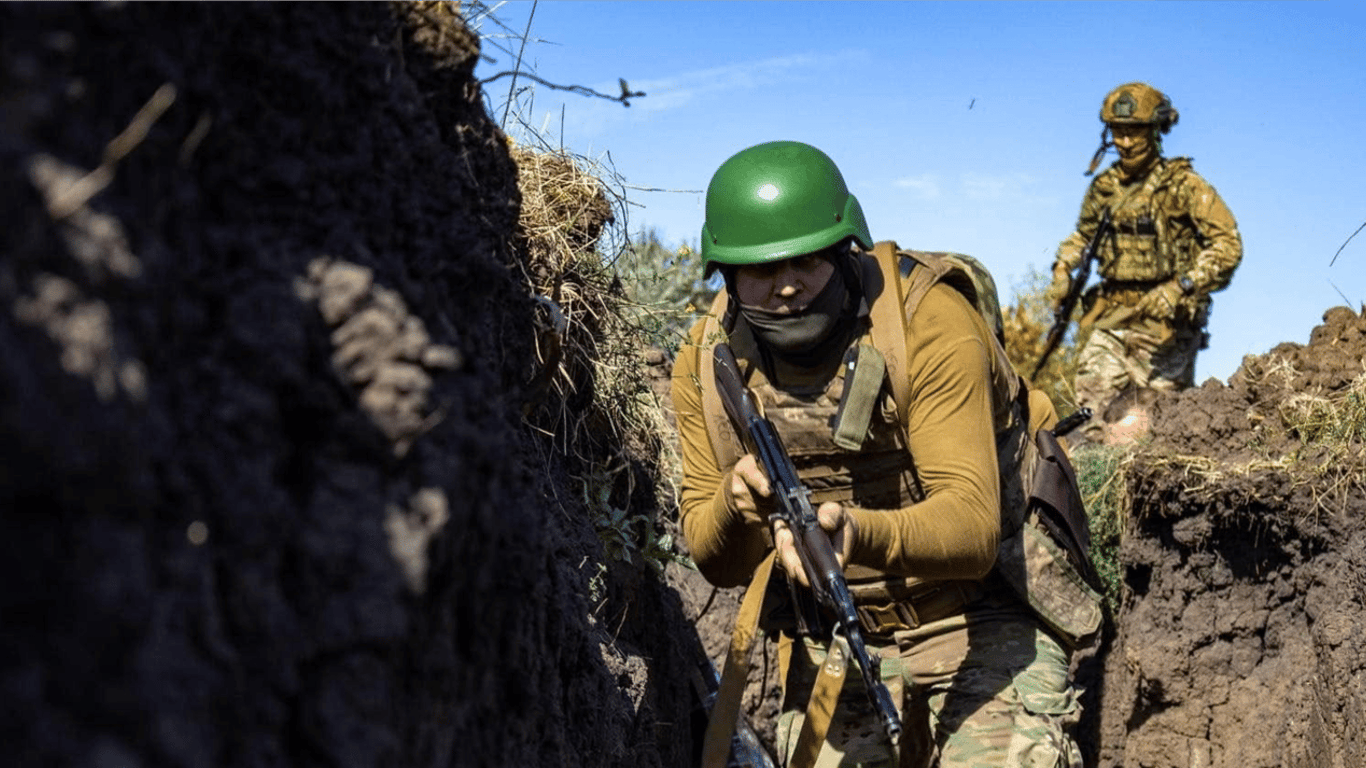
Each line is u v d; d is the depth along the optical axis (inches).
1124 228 308.3
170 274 42.4
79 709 33.0
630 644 136.2
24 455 32.3
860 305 119.3
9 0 36.8
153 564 37.0
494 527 56.0
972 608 130.0
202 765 35.6
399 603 45.5
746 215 117.0
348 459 47.5
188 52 46.3
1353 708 166.2
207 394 43.3
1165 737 199.3
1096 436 293.6
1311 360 196.7
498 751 63.1
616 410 143.3
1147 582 208.1
